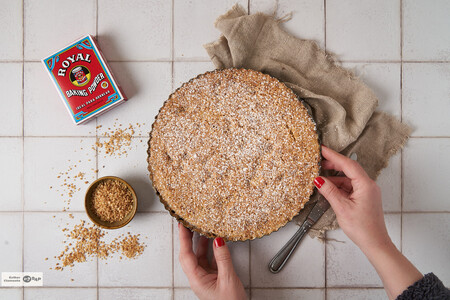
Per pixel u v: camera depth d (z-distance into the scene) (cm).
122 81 56
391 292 48
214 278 52
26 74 56
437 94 56
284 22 56
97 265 56
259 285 56
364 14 56
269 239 56
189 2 56
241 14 56
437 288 45
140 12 56
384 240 49
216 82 52
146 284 57
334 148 53
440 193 56
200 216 51
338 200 49
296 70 55
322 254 56
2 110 56
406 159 56
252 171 51
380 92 56
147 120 56
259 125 51
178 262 57
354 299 56
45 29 56
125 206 53
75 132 56
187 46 56
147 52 56
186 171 51
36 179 56
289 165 51
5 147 56
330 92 55
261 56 55
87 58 53
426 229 56
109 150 56
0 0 56
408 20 56
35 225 56
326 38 56
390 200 56
